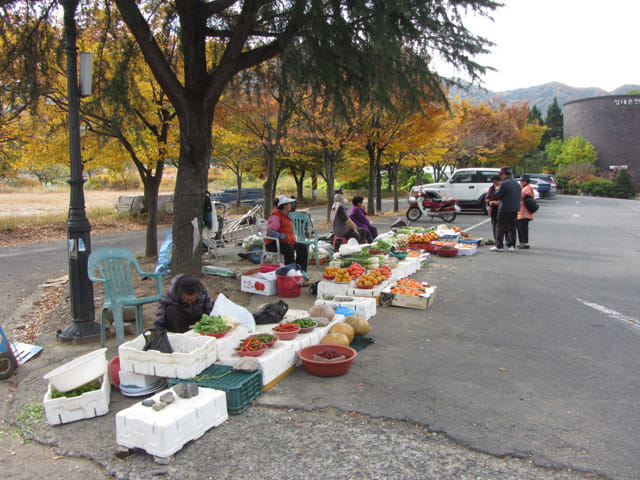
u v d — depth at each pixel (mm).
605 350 5055
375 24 6352
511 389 4086
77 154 5430
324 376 4375
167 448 3082
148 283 7797
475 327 5887
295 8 6312
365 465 2994
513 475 2873
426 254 10586
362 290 7012
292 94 8539
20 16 7629
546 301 7137
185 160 7344
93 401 3709
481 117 37250
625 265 10016
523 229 12391
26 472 3051
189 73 7098
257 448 3215
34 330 6133
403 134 17984
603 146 69875
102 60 8688
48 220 20484
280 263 8328
